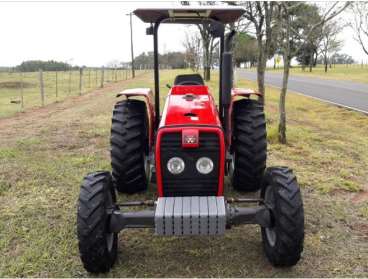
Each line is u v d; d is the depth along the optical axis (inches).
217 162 128.3
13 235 148.9
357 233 151.7
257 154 169.0
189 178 129.2
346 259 133.1
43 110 509.0
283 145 285.3
